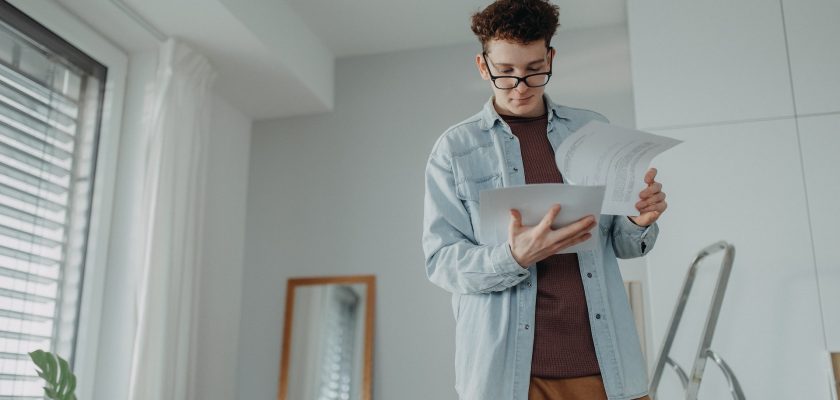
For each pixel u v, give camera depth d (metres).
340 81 4.15
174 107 3.17
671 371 2.84
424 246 1.60
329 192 4.00
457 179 1.60
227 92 3.86
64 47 2.92
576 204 1.32
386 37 4.00
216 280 3.71
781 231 2.88
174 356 2.99
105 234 3.01
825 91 3.00
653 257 2.96
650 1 3.26
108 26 3.09
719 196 2.96
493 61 1.55
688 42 3.17
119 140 3.16
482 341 1.47
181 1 3.00
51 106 2.85
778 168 2.95
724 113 3.05
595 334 1.46
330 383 3.67
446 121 3.96
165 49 3.22
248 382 3.80
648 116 3.11
